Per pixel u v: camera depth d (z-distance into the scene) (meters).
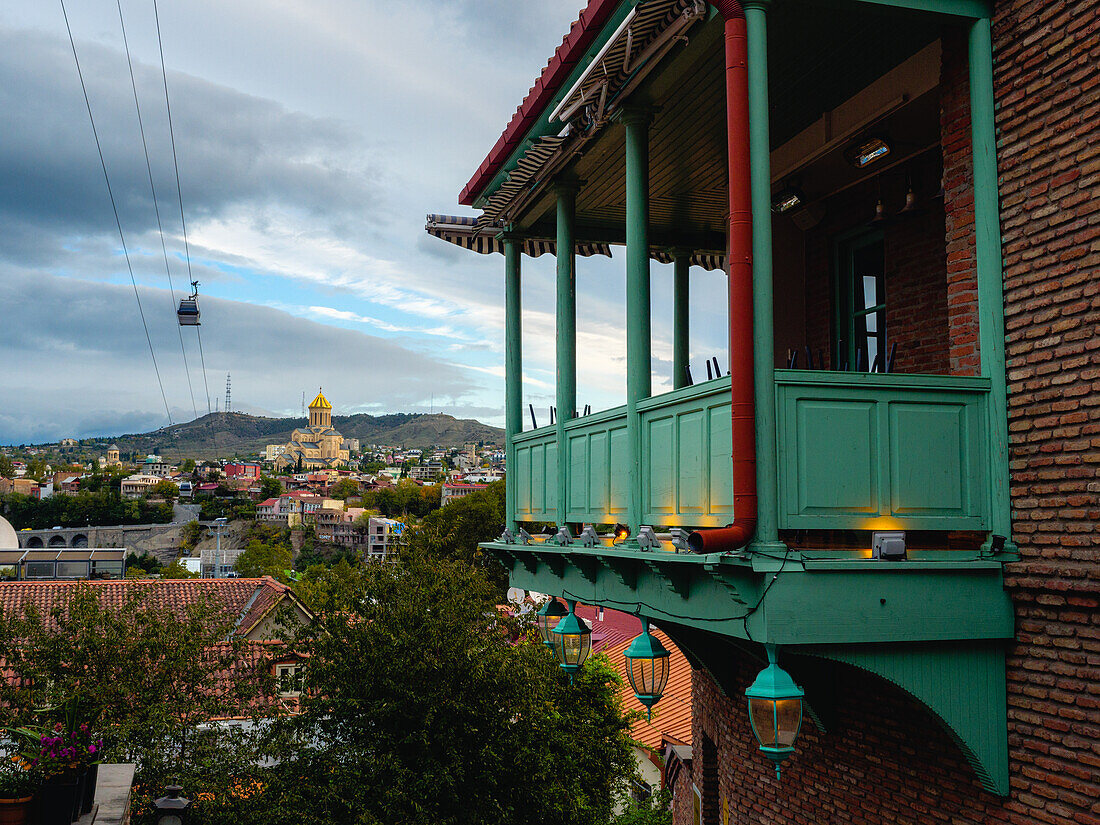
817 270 9.88
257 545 122.75
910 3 5.63
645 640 6.68
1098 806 4.75
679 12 5.97
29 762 6.10
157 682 17.02
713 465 5.73
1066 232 5.19
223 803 15.08
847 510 5.27
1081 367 5.05
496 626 16.98
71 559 49.06
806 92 8.26
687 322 12.29
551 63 7.72
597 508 7.68
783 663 6.84
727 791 9.19
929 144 8.23
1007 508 5.46
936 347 8.11
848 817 6.88
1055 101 5.31
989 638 5.33
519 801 15.45
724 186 10.38
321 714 15.04
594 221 11.88
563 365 8.91
